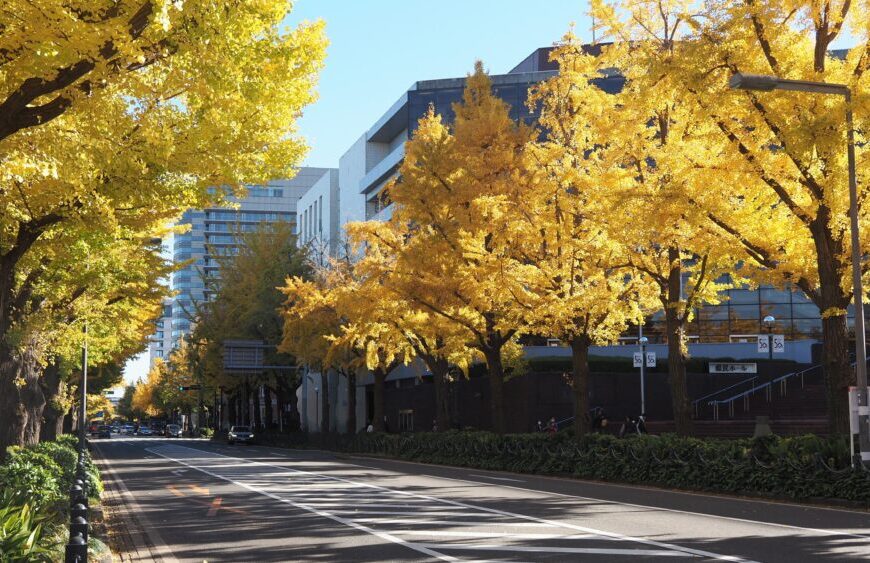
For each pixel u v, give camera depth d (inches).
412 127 2386.8
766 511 631.2
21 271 761.0
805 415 1454.2
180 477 1050.1
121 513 667.4
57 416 1456.7
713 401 1626.5
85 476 657.6
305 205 3814.0
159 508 691.4
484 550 435.5
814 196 715.4
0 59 371.9
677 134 865.5
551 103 1063.0
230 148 506.6
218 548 464.4
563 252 1024.9
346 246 1937.7
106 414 7027.6
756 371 1759.4
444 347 1300.4
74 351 1221.7
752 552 423.8
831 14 716.7
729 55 696.4
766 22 691.4
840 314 726.5
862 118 643.5
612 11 899.4
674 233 800.3
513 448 1211.9
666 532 503.5
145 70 448.8
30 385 878.4
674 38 890.7
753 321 1994.3
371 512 618.5
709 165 750.5
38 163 401.4
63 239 640.4
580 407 1090.7
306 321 1822.1
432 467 1291.8
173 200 554.3
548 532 503.5
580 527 527.8
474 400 1967.3
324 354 1955.0
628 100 838.5
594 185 941.2
